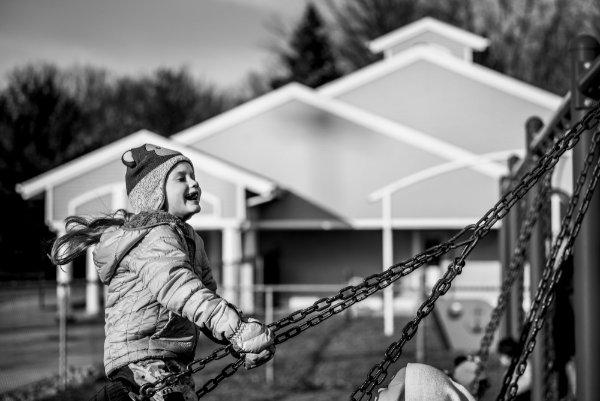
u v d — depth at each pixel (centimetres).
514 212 1055
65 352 1438
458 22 5034
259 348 294
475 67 2827
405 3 5181
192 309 293
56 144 5138
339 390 1350
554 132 707
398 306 2789
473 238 354
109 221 329
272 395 1309
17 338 1983
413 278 2794
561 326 700
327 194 2688
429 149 2623
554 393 705
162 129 6159
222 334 293
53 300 2928
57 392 1293
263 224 2711
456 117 2845
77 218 329
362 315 2581
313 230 3005
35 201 2756
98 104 6131
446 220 2556
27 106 5147
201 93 6338
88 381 1397
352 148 2680
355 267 2981
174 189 318
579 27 4788
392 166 2656
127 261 305
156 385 304
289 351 1781
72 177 2577
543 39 4841
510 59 4906
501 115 2825
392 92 2880
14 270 2858
